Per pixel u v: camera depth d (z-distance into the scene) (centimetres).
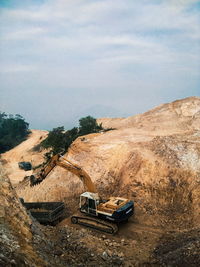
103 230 1747
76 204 2273
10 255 939
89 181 1909
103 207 1766
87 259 1347
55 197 2461
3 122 9350
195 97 3994
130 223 1883
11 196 1335
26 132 9275
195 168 2227
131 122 4188
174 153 2445
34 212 1889
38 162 5888
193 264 1191
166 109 4044
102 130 4266
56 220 1956
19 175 5247
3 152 7931
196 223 1802
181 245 1430
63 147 3938
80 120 4991
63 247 1430
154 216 1952
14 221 1203
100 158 2659
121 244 1591
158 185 2186
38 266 1012
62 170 2725
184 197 2050
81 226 1842
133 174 2348
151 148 2600
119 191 2294
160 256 1404
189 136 2809
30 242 1166
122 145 2673
